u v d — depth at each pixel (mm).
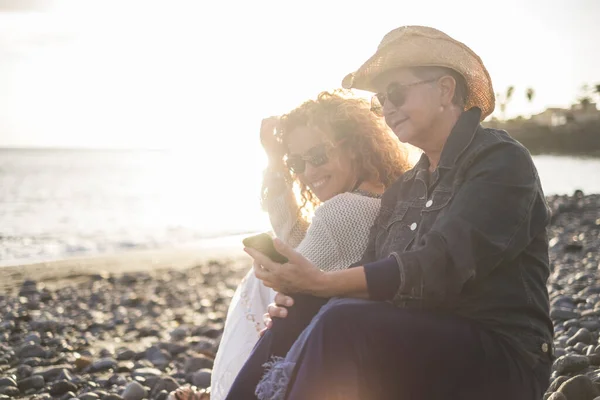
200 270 13289
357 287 2445
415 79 2688
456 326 2443
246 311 3338
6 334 7371
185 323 8062
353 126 3203
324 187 3260
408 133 2727
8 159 125125
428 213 2635
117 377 5254
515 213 2459
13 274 12859
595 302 6957
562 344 5105
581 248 12102
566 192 32281
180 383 5156
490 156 2539
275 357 2623
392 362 2385
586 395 3393
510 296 2520
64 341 6957
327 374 2334
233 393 2660
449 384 2408
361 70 2744
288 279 2514
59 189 46625
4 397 4910
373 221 2984
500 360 2457
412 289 2418
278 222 3641
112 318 8625
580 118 82562
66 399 4832
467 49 2711
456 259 2404
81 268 13602
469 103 2803
